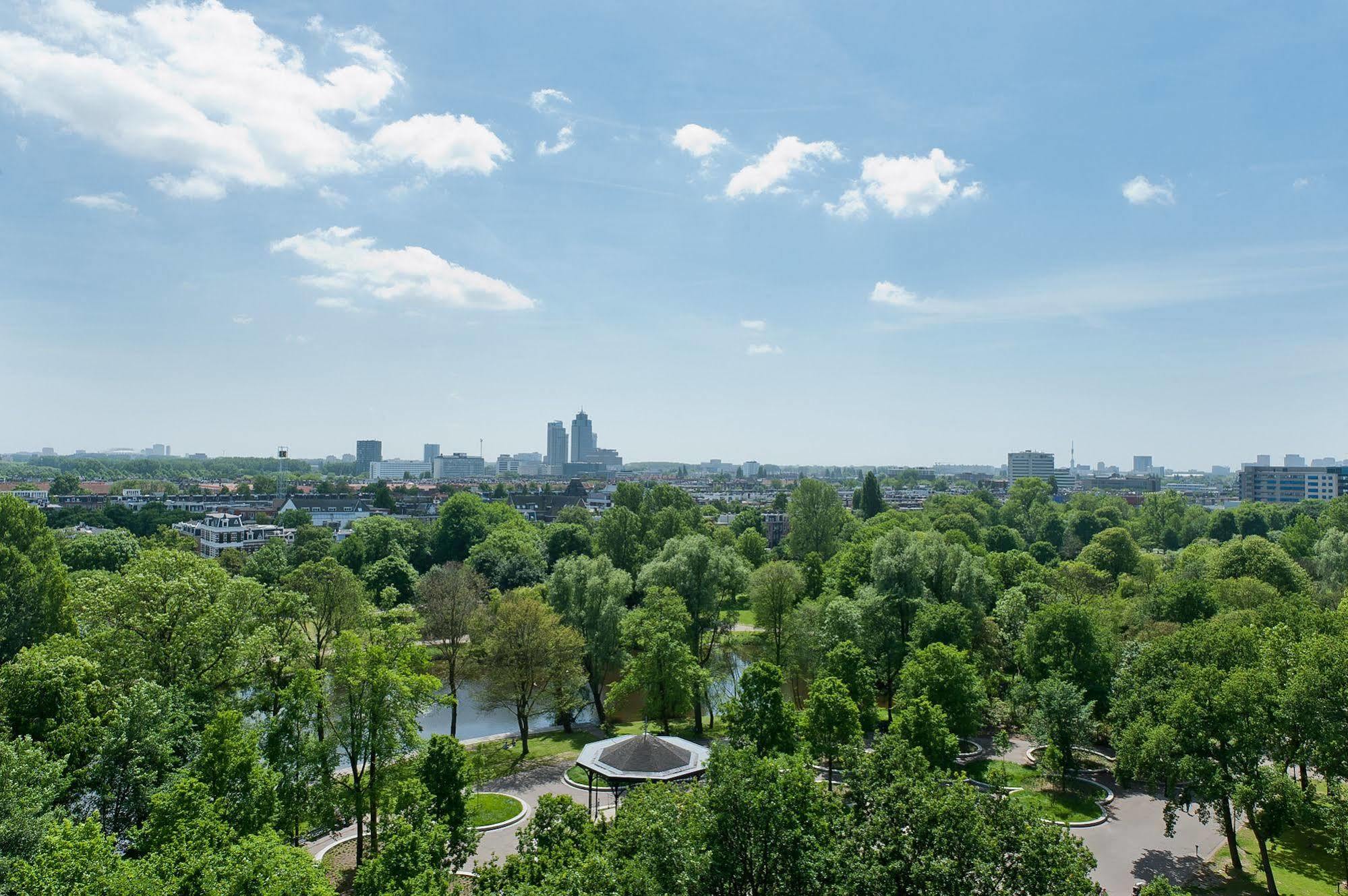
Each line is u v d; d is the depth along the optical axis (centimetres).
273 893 2959
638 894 3028
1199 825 5666
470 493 18388
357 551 14788
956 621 7888
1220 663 5466
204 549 17638
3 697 4806
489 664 7694
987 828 3278
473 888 3659
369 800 4797
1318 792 5988
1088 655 7188
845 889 3159
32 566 7038
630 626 8156
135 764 4238
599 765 5156
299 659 6631
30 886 2883
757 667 5544
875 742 3959
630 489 18162
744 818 3338
